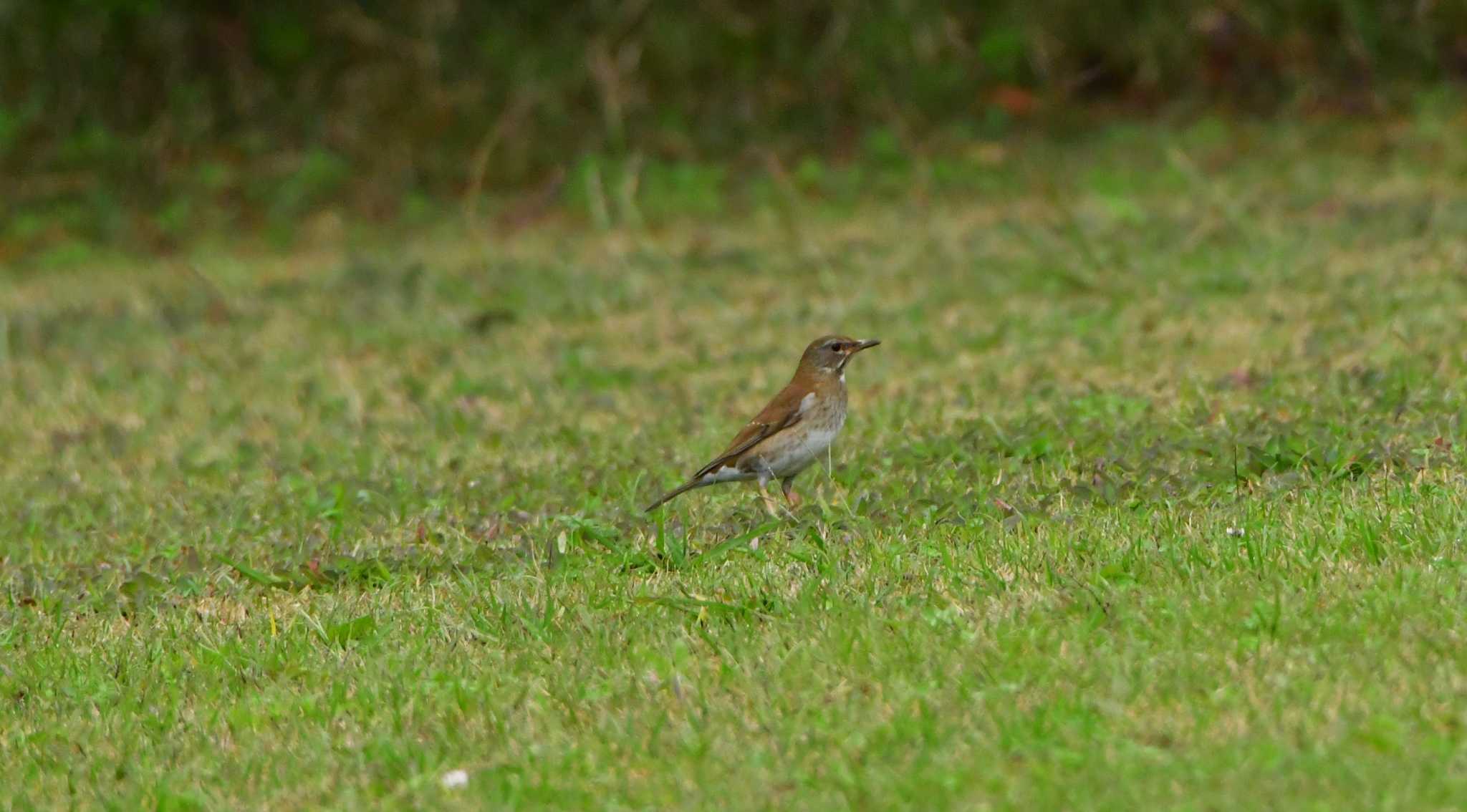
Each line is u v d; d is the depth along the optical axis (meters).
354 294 23.53
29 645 10.12
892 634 8.58
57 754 8.45
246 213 28.72
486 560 10.98
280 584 11.00
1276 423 12.23
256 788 7.79
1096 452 12.22
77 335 22.20
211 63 30.81
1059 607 8.66
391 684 8.76
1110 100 30.09
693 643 8.84
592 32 30.94
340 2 31.23
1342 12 29.70
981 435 13.02
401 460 14.59
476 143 29.84
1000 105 29.55
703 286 22.08
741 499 12.09
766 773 7.27
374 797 7.57
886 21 30.47
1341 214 22.30
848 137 29.44
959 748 7.28
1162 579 8.94
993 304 19.64
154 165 29.28
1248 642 7.97
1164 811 6.56
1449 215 21.42
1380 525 9.31
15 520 13.72
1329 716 7.15
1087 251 21.33
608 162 28.61
